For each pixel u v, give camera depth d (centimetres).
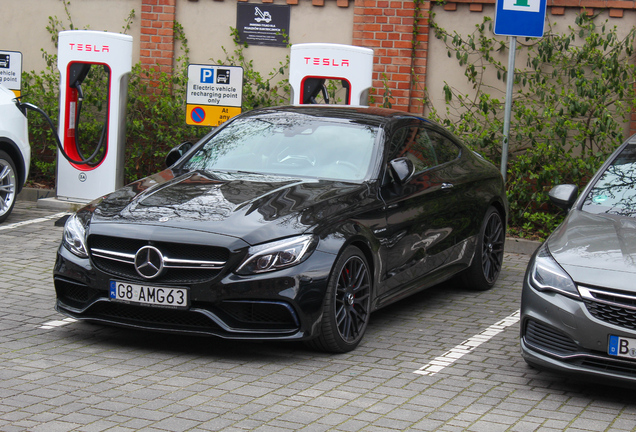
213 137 645
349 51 922
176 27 1128
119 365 479
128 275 490
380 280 548
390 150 602
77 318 512
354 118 633
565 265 441
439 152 677
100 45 980
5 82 1036
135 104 1124
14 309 597
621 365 420
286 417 400
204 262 477
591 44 973
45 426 377
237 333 477
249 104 1095
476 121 988
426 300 684
